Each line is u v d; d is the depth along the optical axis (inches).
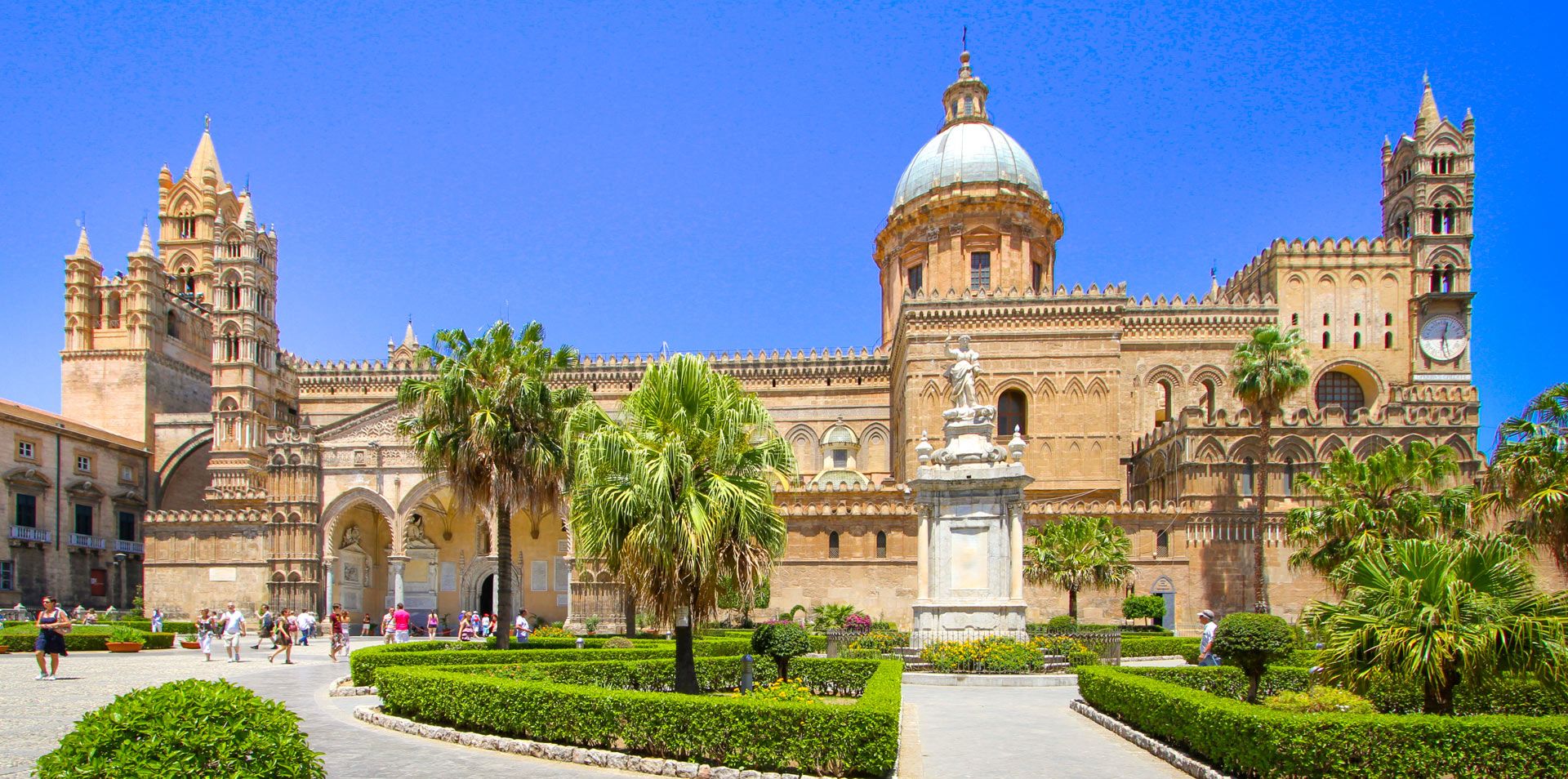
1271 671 956.0
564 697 716.7
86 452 3287.4
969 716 909.8
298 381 3189.0
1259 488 2020.2
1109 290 2659.9
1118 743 774.5
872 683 781.9
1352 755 572.4
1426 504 1642.5
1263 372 1993.1
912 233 3139.8
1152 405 2832.2
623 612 2285.9
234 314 3383.4
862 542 2412.6
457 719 787.4
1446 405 2388.0
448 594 2903.5
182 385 3853.3
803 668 1109.1
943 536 1291.8
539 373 1390.3
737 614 2330.2
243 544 2726.4
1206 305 2864.2
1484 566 744.3
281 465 2630.4
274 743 426.6
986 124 3238.2
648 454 922.1
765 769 645.3
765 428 1000.2
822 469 3065.9
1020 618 1264.8
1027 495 2591.0
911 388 2637.8
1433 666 695.7
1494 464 1261.1
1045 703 1007.6
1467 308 3016.7
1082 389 2623.0
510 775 648.4
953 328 2659.9
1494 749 563.5
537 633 2308.1
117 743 403.9
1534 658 692.1
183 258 4188.0
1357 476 1708.9
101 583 3346.5
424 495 2610.7
